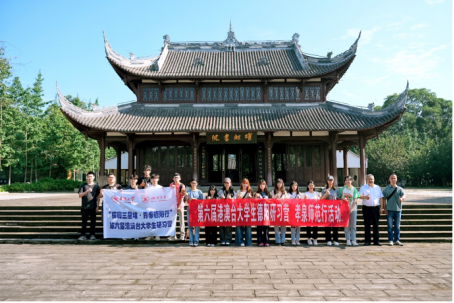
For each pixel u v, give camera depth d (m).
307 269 8.50
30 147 45.56
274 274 8.05
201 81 26.77
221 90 27.09
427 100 80.88
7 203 16.97
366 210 11.80
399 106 22.92
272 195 12.21
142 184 12.83
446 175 60.34
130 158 24.61
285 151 27.61
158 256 10.05
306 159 27.45
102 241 12.20
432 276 7.87
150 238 12.40
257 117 25.16
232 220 11.64
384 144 59.81
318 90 26.95
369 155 59.34
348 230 11.73
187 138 25.50
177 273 8.17
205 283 7.37
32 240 12.27
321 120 24.31
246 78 26.12
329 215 11.70
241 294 6.64
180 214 12.30
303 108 26.52
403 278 7.72
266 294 6.63
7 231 13.41
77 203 16.91
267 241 11.71
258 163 27.47
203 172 27.34
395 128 80.19
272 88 27.08
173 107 26.86
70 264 9.11
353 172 41.31
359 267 8.70
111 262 9.31
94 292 6.82
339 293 6.69
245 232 11.79
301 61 27.98
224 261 9.38
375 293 6.69
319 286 7.14
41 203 16.97
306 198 11.84
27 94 49.03
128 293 6.74
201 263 9.16
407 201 17.77
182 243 12.16
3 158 42.81
